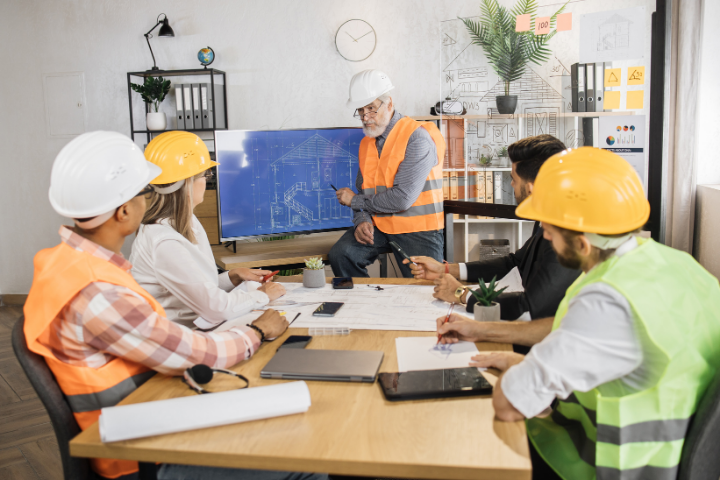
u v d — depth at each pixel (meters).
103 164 1.13
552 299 1.52
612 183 0.94
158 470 1.21
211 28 4.34
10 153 4.75
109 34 4.48
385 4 4.12
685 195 3.32
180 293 1.65
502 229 3.89
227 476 1.22
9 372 3.24
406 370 1.18
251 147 3.34
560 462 1.10
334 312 1.60
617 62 3.02
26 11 4.56
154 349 1.12
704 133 3.39
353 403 1.05
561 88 3.13
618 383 0.98
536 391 0.94
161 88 4.17
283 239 3.91
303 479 1.29
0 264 4.90
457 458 0.86
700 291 1.04
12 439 2.46
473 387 1.08
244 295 1.71
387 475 0.86
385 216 3.11
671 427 0.96
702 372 0.98
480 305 1.48
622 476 0.97
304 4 4.21
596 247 1.00
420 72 4.14
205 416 0.96
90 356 1.13
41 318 1.10
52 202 1.13
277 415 0.99
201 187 1.82
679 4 3.13
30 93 4.65
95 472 1.19
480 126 3.40
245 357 1.27
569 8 3.07
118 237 1.21
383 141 3.11
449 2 4.04
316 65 4.25
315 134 3.49
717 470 1.06
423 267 1.98
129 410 0.95
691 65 3.16
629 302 0.91
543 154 1.57
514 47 3.21
